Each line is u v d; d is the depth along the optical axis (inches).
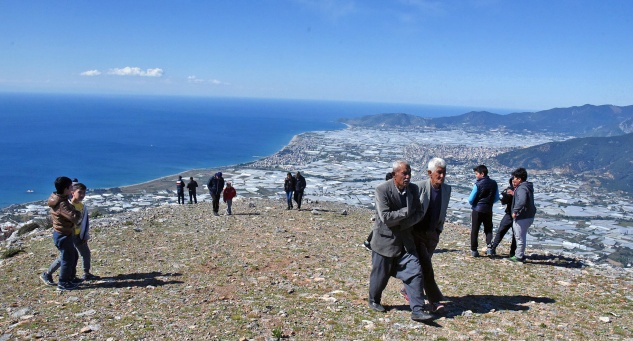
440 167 248.1
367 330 228.4
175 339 214.4
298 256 421.7
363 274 353.7
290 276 348.2
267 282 328.5
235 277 343.6
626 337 223.1
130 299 285.3
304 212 795.4
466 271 364.2
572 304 278.5
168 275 350.6
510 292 303.6
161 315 251.3
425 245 258.5
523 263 394.9
